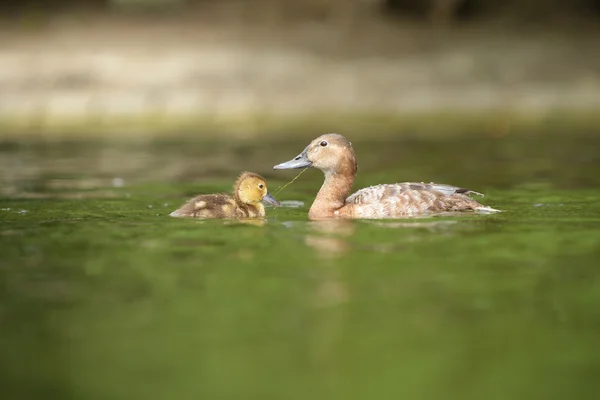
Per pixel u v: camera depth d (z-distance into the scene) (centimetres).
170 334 756
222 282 919
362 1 4850
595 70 4059
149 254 1051
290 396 629
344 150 1366
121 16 4816
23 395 633
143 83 3641
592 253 1041
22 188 1733
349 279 927
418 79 3903
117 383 654
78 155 2373
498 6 5031
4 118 3195
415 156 2331
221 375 668
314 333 758
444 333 758
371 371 673
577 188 1678
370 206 1327
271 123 3130
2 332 766
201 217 1341
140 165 2150
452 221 1258
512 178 1862
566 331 760
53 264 1003
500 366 684
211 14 4856
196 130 2961
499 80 3931
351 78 3862
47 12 4881
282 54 4072
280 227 1238
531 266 979
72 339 746
